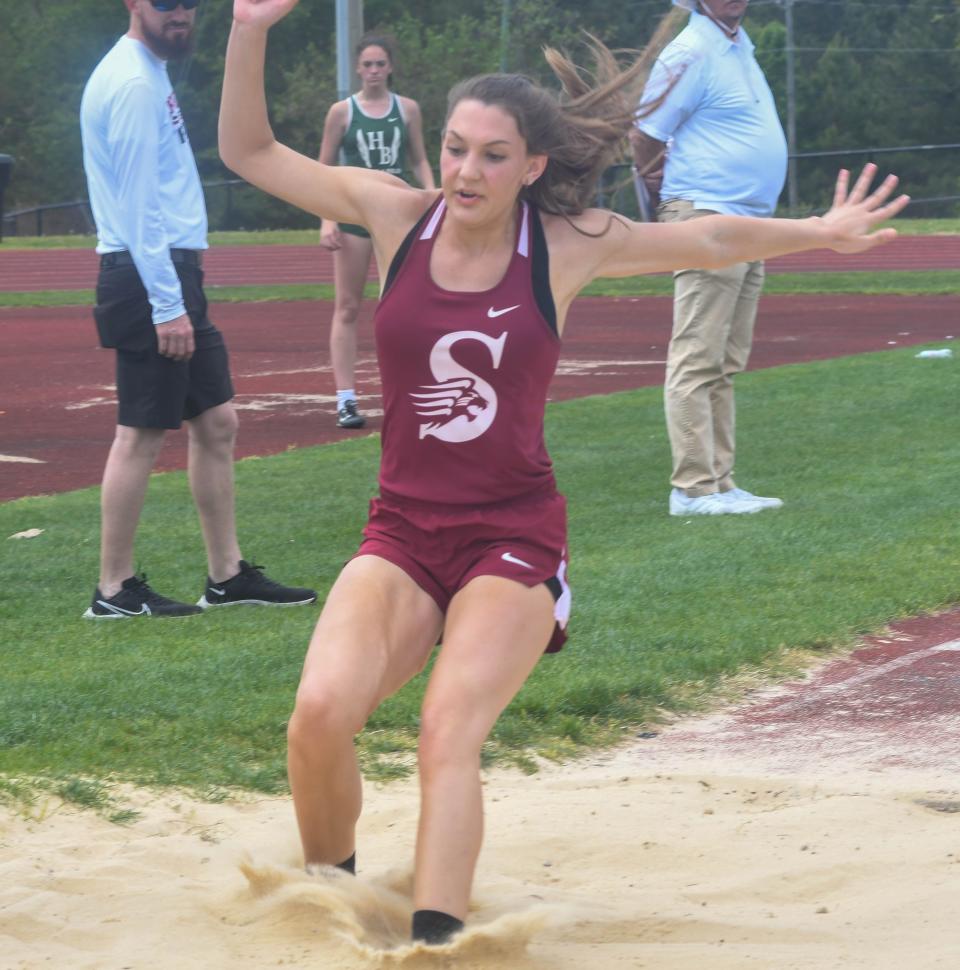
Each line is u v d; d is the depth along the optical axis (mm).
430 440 6500
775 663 10742
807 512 15602
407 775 8711
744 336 16156
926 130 128500
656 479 17828
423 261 6512
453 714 6062
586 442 20469
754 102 15367
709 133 15281
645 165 15336
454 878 5859
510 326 6391
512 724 9367
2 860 7301
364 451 20297
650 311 40750
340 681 6098
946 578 12812
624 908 6703
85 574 13727
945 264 54812
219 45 105938
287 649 10859
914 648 11172
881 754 8984
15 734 8953
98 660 10727
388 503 6688
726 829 7703
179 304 11508
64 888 6914
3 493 18328
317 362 31391
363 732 9336
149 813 7996
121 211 11445
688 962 5973
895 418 21859
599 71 6969
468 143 6363
